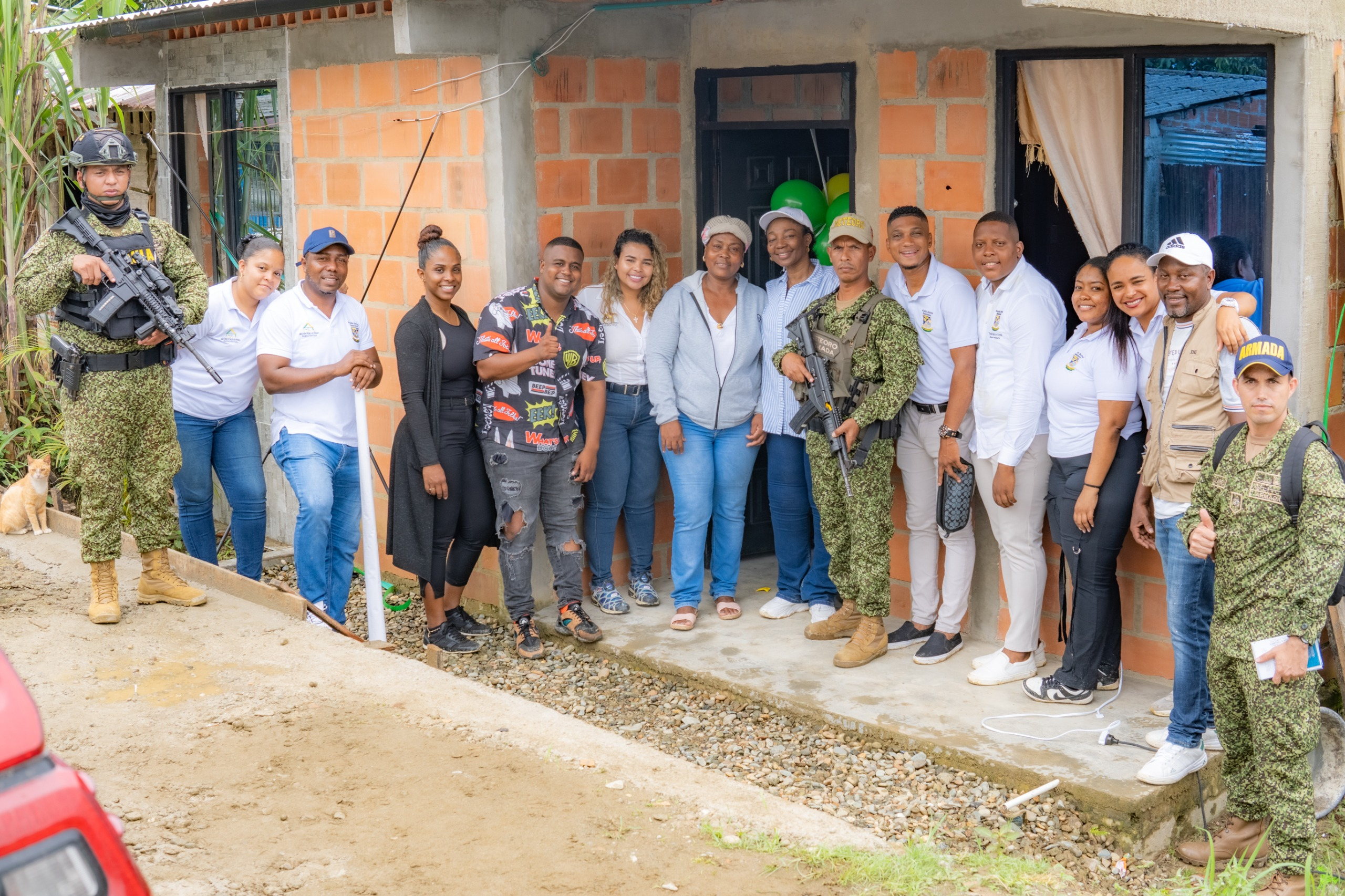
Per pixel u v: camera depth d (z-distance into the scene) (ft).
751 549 26.04
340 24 24.18
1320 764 15.85
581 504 21.49
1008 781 16.38
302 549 20.39
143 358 17.30
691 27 23.68
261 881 11.16
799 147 24.94
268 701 15.39
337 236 20.25
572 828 12.27
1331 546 13.38
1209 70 17.95
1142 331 16.87
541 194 22.03
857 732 17.90
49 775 6.31
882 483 19.34
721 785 13.43
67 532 22.35
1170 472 15.61
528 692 20.08
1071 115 19.15
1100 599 17.63
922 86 20.36
